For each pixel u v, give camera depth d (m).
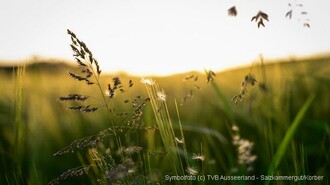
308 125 0.80
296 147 0.62
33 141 0.79
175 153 0.46
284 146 0.51
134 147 0.41
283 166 0.59
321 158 0.69
